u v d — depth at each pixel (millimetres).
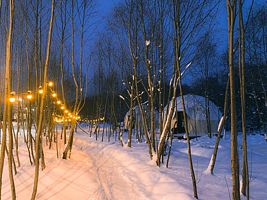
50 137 14664
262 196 5859
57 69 16297
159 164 8945
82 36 12969
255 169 8531
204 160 10289
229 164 9523
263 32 14297
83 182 8266
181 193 5895
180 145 15648
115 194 7160
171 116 8820
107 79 22203
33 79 12367
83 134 24391
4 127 5246
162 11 9469
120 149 13008
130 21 11203
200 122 25312
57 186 7785
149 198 6316
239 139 21172
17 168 9391
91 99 28797
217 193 6098
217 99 32906
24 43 10602
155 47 10281
